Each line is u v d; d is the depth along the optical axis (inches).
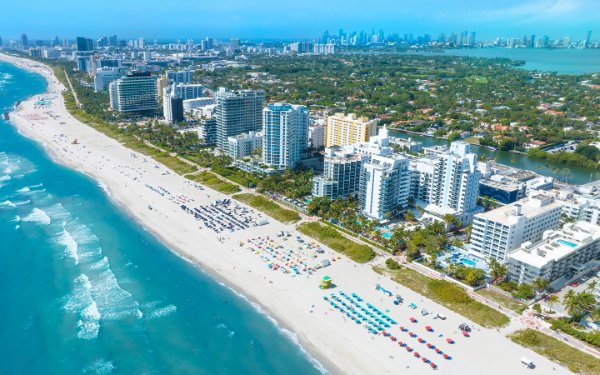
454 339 7130.9
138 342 7263.8
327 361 6811.0
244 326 7623.0
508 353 6825.8
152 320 7775.6
